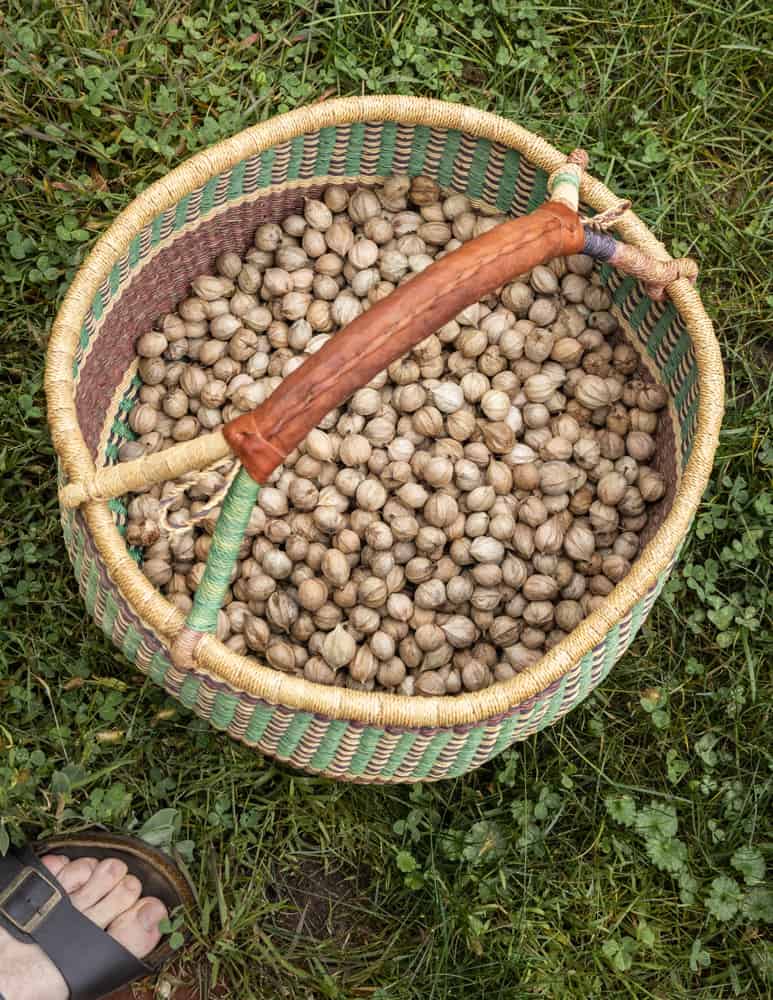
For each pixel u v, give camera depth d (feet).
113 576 2.63
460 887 3.11
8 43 3.42
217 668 2.59
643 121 3.63
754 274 3.59
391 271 3.27
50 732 3.13
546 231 2.52
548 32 3.67
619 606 2.73
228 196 3.10
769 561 3.37
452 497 3.16
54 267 3.39
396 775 2.84
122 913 2.98
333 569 3.07
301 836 3.18
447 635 3.11
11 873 2.95
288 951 3.09
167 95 3.48
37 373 3.33
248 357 3.26
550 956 3.09
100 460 3.09
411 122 3.10
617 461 3.21
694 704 3.31
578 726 3.28
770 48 3.68
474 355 3.24
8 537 3.25
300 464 3.16
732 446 3.44
